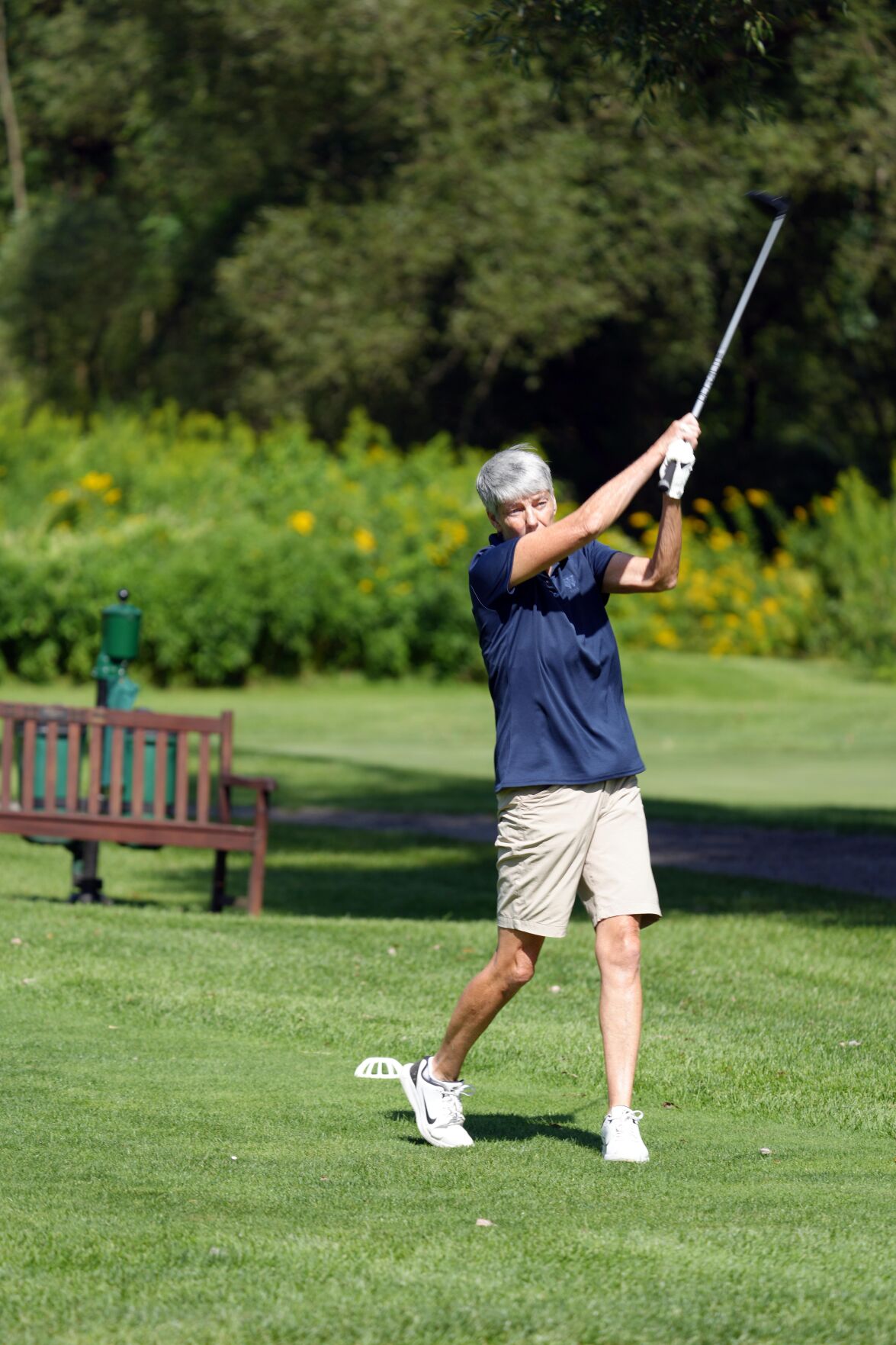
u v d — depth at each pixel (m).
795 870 39.94
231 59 122.69
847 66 96.31
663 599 106.50
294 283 120.00
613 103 110.56
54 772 33.62
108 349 147.88
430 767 62.84
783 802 53.44
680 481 16.19
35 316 141.75
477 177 115.81
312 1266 12.43
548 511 16.89
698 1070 21.05
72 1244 13.02
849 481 112.88
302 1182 15.12
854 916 33.31
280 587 91.94
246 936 29.55
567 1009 24.58
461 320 117.44
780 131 107.62
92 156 162.38
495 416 144.88
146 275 143.25
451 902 36.50
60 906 32.53
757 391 150.62
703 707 85.25
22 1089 18.91
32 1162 15.71
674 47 32.81
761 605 109.44
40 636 88.50
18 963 26.23
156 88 130.62
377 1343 10.94
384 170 126.69
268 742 70.81
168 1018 23.22
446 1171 15.64
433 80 114.75
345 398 125.62
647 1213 14.13
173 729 33.41
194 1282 12.11
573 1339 11.00
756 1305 11.66
